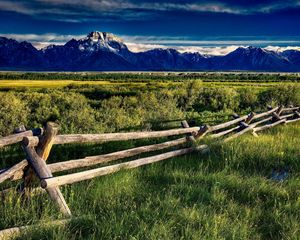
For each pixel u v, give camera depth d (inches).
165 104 766.5
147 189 221.0
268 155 311.4
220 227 173.2
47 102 721.6
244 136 412.8
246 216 188.4
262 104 973.8
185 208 190.5
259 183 238.4
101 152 302.7
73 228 163.5
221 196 212.5
